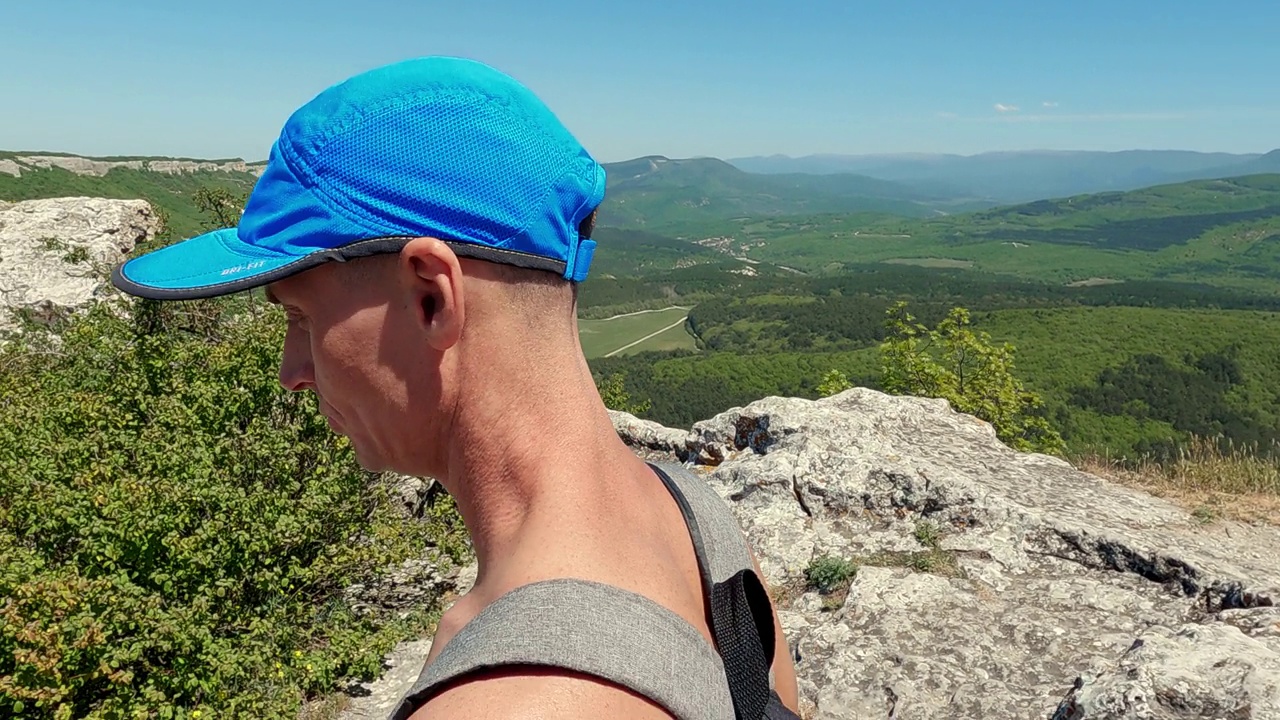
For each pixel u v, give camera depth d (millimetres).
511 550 666
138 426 7918
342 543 7055
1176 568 5215
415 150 675
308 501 6785
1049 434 19391
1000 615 4980
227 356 8352
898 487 6391
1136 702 2916
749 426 7789
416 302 683
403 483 9258
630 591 627
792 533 6281
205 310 10625
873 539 6070
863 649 4672
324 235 680
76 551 5910
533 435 695
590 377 771
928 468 6457
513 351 696
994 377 19219
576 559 629
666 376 100750
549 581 608
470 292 678
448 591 7809
